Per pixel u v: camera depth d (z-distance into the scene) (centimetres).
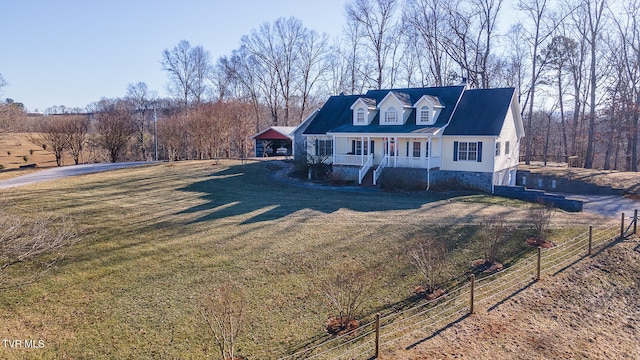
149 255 1342
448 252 1407
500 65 4394
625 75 3647
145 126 7038
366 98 3106
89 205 1969
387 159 2747
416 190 2522
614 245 1530
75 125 4866
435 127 2652
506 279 1252
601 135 4106
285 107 6028
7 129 4497
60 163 5056
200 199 2186
